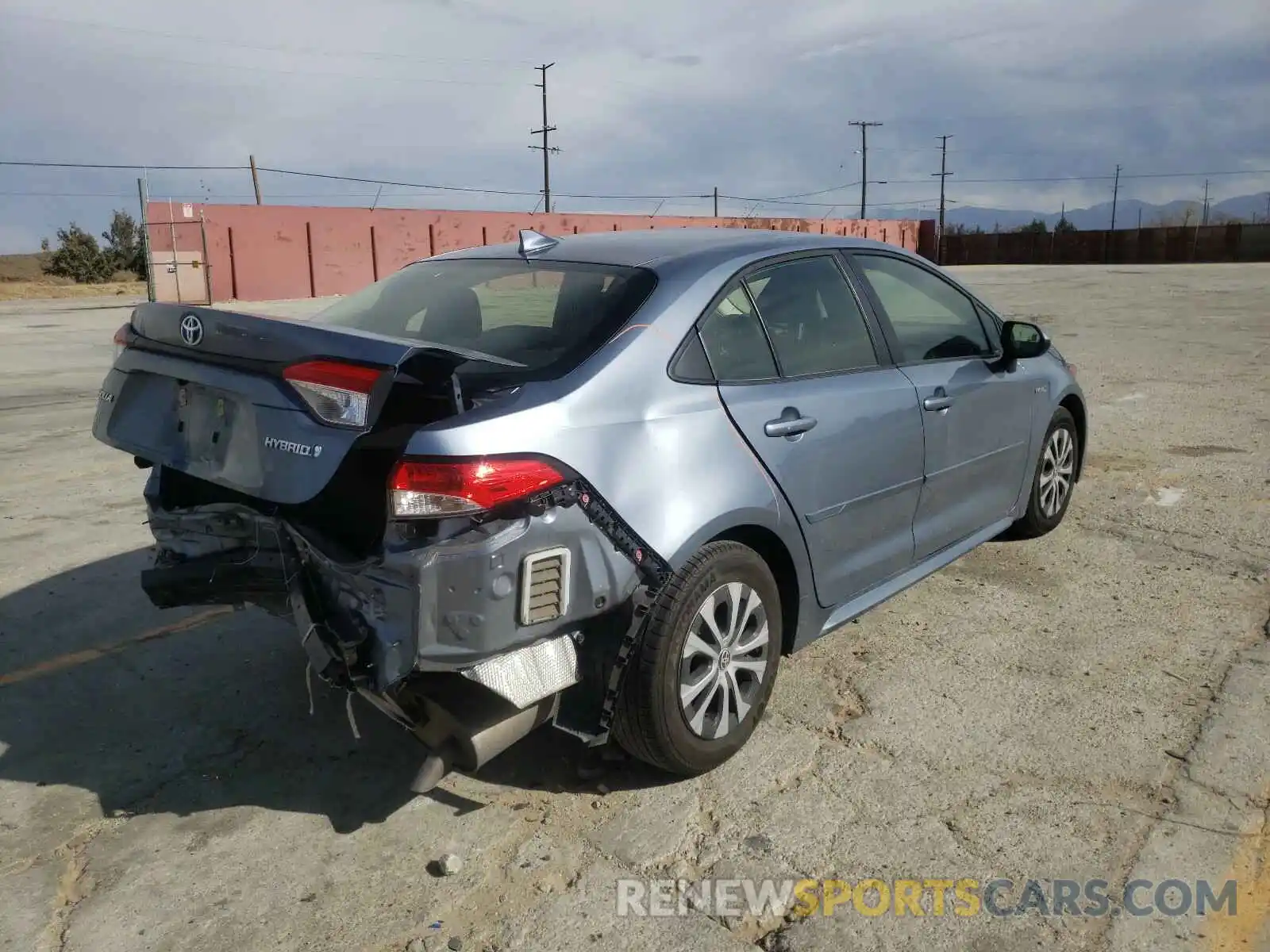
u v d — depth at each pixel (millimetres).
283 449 2869
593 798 3221
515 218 40156
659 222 45000
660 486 3018
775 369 3555
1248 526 5629
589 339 3139
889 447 3904
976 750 3416
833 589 3760
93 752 3576
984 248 59625
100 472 7594
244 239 33000
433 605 2637
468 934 2629
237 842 3045
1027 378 4953
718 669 3252
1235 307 18844
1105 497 6277
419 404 2871
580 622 2955
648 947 2564
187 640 4492
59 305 30875
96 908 2758
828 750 3447
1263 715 3574
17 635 4570
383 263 36625
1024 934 2568
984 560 5215
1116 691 3793
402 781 3357
